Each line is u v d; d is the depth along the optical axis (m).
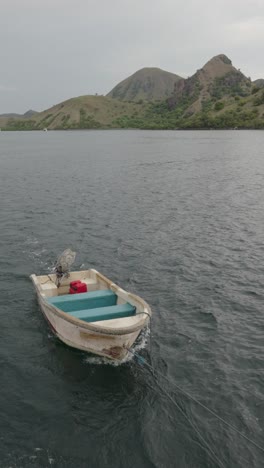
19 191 47.81
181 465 10.15
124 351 13.50
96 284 17.23
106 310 14.42
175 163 78.88
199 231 30.28
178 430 11.17
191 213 36.06
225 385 12.98
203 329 16.30
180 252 25.45
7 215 34.91
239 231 30.28
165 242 27.55
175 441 10.82
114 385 12.84
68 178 59.16
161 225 32.00
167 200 42.00
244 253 25.31
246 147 118.19
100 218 34.19
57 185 52.47
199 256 24.75
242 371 13.70
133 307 14.67
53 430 11.09
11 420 11.41
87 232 29.89
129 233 29.72
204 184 52.44
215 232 30.02
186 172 65.00
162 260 24.02
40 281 17.52
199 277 21.52
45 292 16.70
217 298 19.05
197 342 15.34
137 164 77.88
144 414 11.70
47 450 10.46
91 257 24.42
